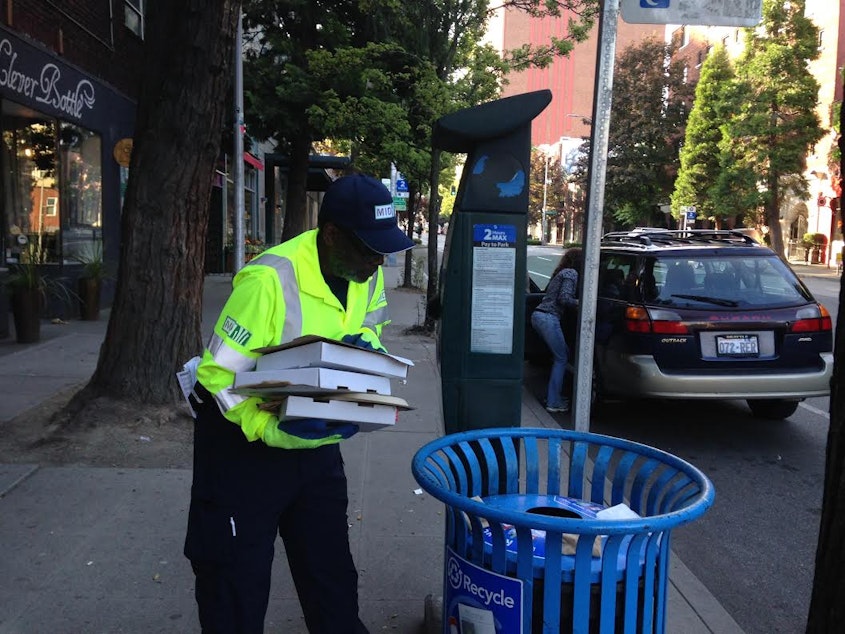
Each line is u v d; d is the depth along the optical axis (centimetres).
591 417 688
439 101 1039
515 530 192
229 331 201
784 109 3197
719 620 321
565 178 6956
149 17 526
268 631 294
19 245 995
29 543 359
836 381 192
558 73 9119
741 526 454
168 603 308
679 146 4347
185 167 522
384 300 255
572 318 723
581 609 178
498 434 244
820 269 3347
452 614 203
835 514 190
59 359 792
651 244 659
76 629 288
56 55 1057
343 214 206
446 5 1051
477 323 272
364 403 200
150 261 524
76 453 479
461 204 269
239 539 216
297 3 1339
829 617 191
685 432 655
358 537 386
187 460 477
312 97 1319
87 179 1201
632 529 169
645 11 299
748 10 299
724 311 591
